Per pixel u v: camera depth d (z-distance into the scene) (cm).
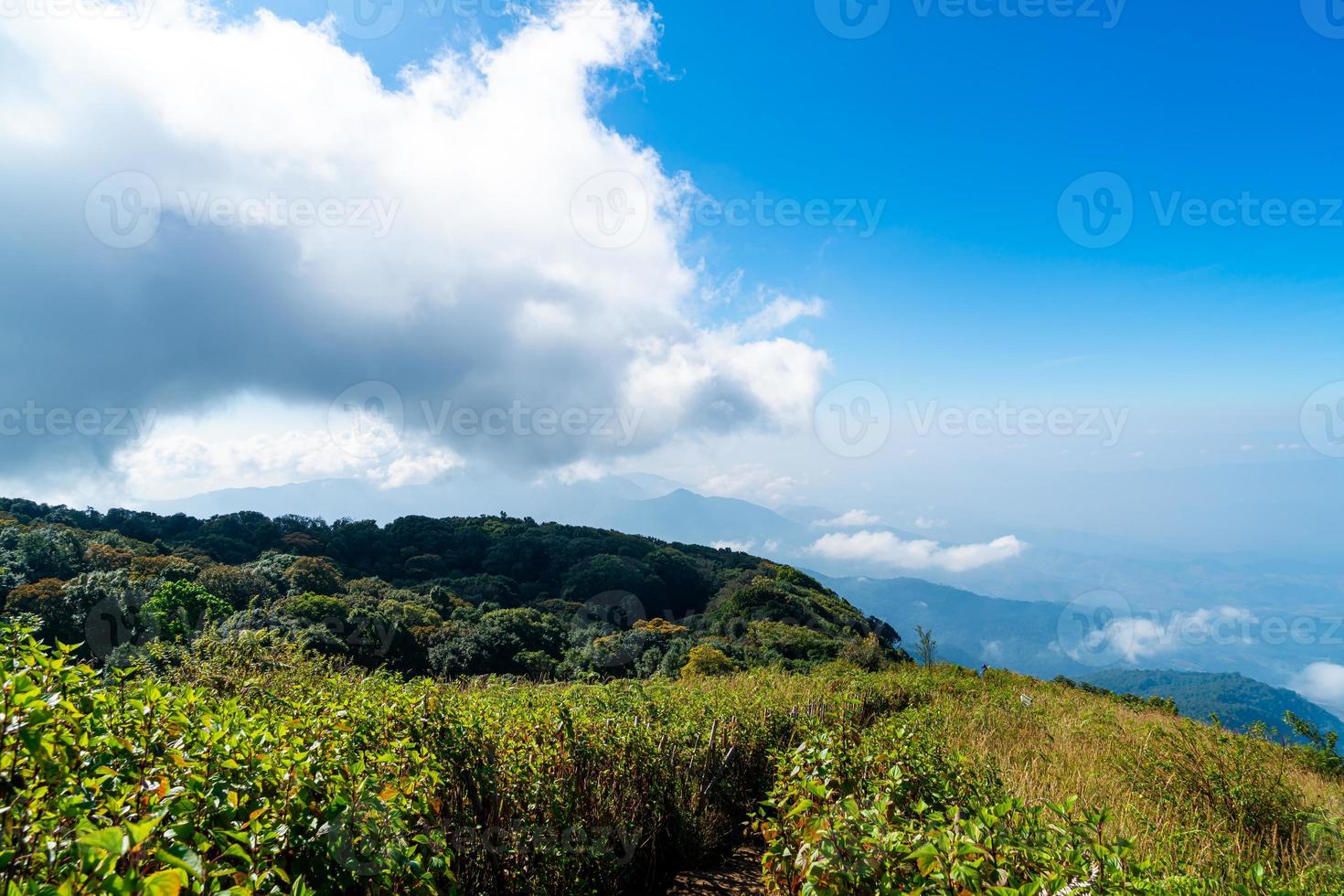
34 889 136
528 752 456
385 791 264
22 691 169
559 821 426
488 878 383
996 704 1120
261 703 458
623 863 475
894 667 1928
